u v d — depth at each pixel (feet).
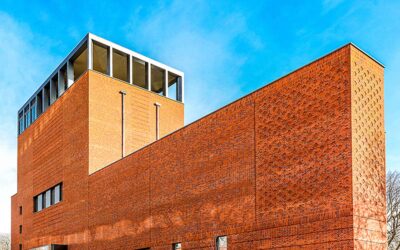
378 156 40.19
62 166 96.48
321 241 38.34
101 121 89.71
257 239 44.91
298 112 43.01
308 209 40.14
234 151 50.29
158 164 63.62
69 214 89.40
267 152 45.75
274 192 44.04
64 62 102.99
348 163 37.40
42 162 108.99
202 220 53.31
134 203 67.87
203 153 55.16
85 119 88.74
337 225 37.32
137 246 65.36
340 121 38.78
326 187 38.93
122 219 70.38
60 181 96.32
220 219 50.55
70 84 99.71
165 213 60.34
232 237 48.32
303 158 41.63
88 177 84.07
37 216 107.65
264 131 46.60
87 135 87.10
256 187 46.34
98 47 96.43
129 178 70.23
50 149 104.73
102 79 92.07
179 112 108.78
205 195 53.52
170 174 60.64
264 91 47.39
